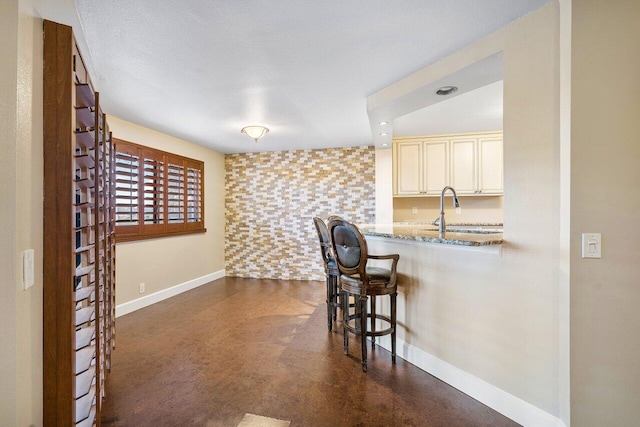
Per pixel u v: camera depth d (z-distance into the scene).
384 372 2.25
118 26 1.75
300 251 5.32
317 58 2.15
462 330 2.01
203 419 1.74
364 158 5.07
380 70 2.34
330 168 5.20
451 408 1.84
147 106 3.07
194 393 1.99
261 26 1.77
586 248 1.44
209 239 5.16
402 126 4.19
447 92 2.42
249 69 2.30
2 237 0.80
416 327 2.37
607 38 1.41
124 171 3.54
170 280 4.27
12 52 0.81
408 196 4.84
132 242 3.65
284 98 2.89
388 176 4.65
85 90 1.19
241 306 3.84
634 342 1.42
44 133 1.03
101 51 2.02
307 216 5.29
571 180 1.45
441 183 4.70
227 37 1.88
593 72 1.43
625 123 1.41
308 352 2.57
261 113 3.32
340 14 1.67
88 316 1.29
